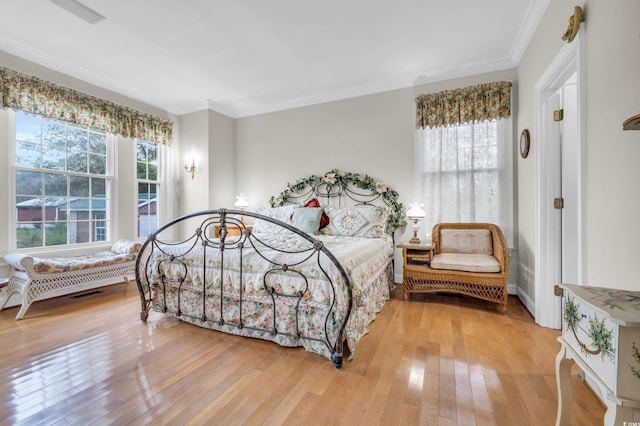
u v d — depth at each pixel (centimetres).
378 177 394
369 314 246
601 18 152
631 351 79
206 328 243
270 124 468
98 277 318
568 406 117
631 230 129
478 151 340
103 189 383
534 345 212
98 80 362
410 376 174
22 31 268
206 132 451
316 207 365
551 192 243
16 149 306
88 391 160
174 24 259
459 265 289
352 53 311
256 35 277
